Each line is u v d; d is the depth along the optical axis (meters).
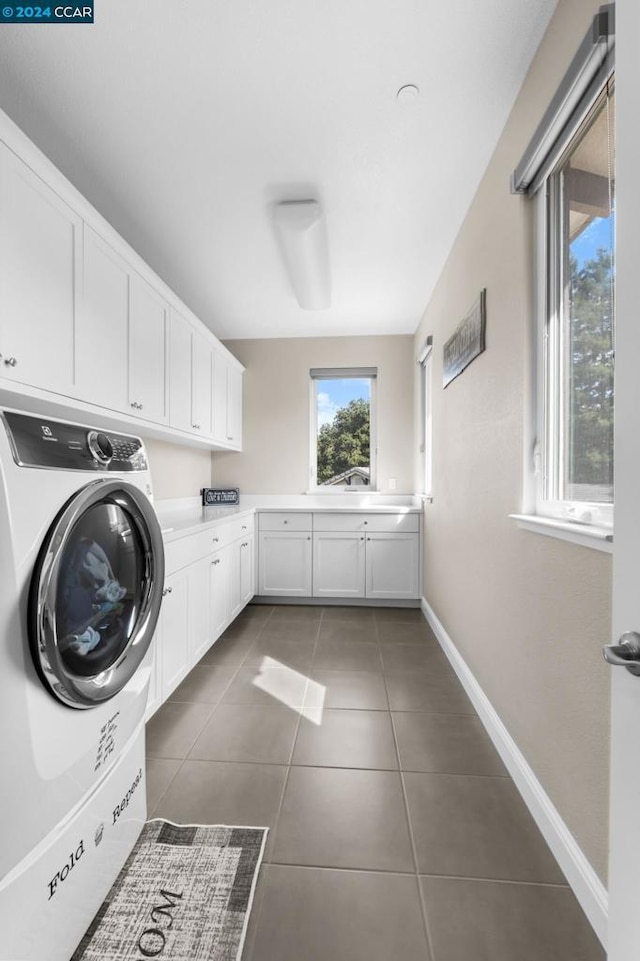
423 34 1.33
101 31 1.30
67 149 1.78
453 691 2.25
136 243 2.52
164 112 1.60
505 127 1.67
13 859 0.79
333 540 3.81
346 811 1.42
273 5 1.24
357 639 3.01
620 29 0.64
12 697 0.78
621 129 0.64
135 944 1.00
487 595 1.92
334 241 2.51
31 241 1.41
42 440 0.93
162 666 1.97
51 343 1.51
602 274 1.15
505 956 0.98
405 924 1.06
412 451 4.13
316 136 1.73
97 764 1.04
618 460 0.66
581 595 1.14
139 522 1.28
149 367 2.27
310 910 1.09
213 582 2.69
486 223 1.91
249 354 4.28
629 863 0.64
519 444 1.55
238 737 1.84
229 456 4.29
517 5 1.26
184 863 1.21
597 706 1.07
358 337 4.19
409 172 1.94
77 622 1.00
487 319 1.91
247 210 2.21
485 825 1.36
